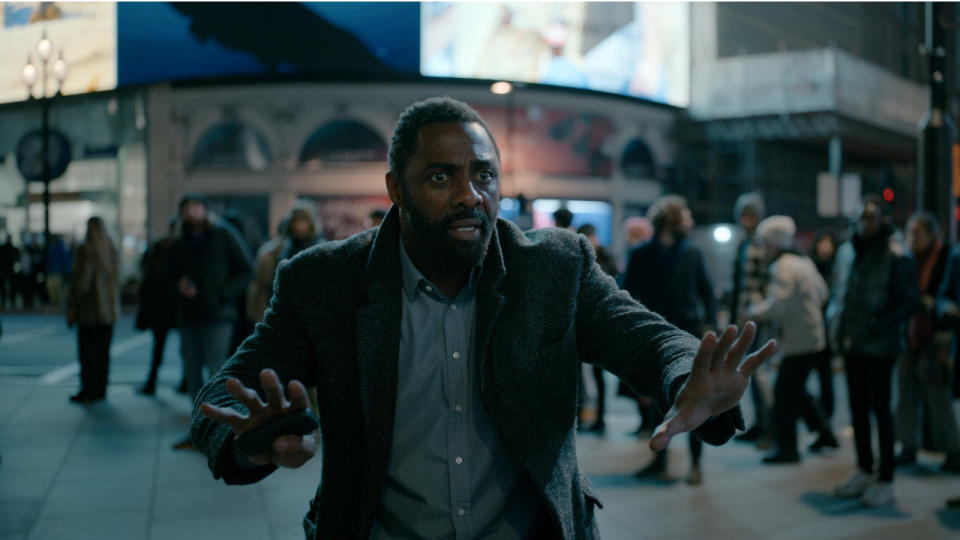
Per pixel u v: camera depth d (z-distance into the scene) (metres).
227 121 26.48
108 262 7.48
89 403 7.45
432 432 1.40
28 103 28.30
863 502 4.48
